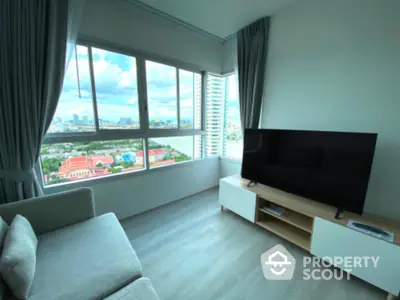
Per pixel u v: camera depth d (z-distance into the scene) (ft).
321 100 6.16
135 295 2.88
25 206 4.27
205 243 5.87
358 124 5.50
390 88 4.91
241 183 7.30
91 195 5.18
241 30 8.00
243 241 5.98
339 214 4.97
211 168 10.43
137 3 6.34
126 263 3.55
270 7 6.63
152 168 7.81
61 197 4.71
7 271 2.73
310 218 5.89
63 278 3.17
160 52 7.32
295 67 6.68
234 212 7.45
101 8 5.75
